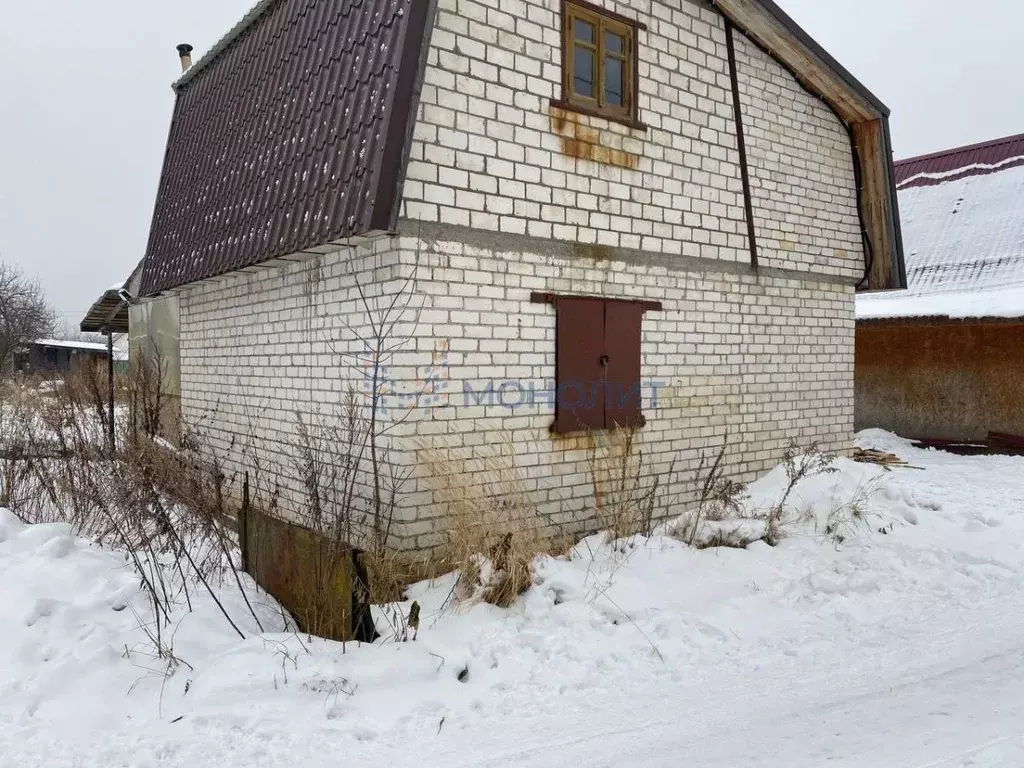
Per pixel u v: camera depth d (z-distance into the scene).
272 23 7.78
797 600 5.29
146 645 4.11
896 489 7.91
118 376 13.27
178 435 8.44
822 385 8.94
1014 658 4.34
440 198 5.39
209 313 8.50
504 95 5.79
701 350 7.48
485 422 5.70
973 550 6.64
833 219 9.04
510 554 4.92
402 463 5.22
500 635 4.36
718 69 7.59
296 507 6.61
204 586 5.04
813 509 7.20
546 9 6.09
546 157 6.09
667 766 3.12
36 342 30.77
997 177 16.92
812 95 8.73
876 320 13.58
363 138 5.14
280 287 6.86
